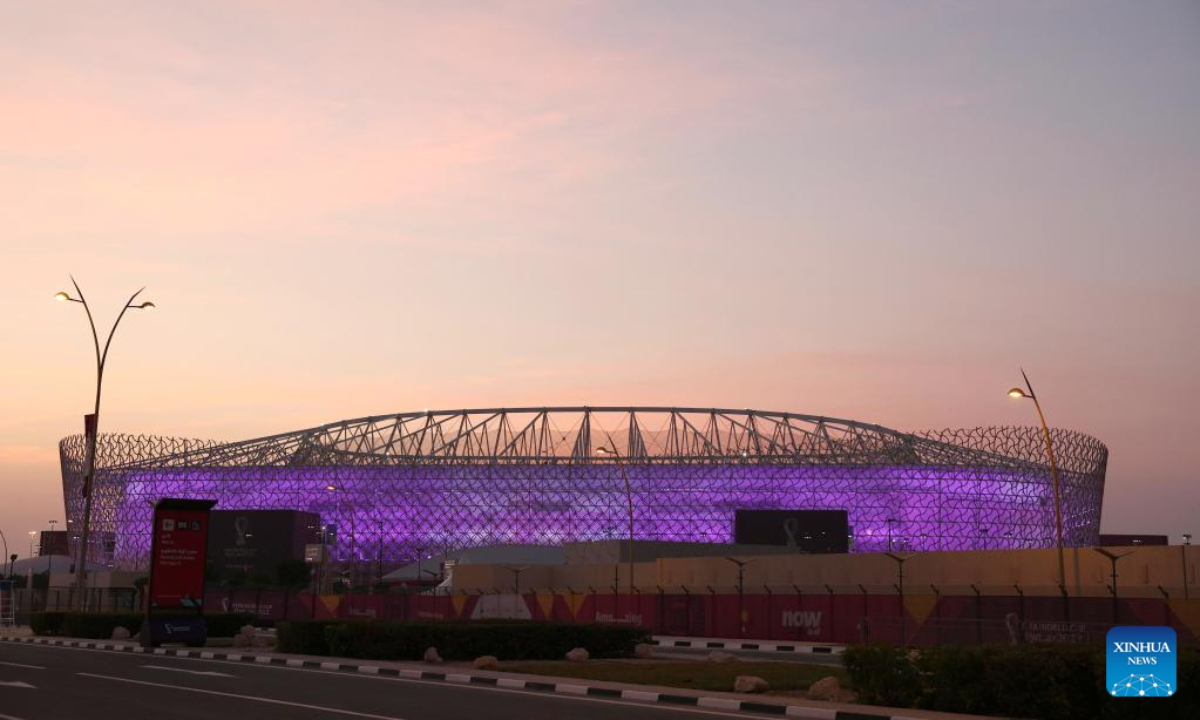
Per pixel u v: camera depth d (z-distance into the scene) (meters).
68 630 53.31
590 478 148.38
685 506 146.12
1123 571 43.38
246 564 119.44
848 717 21.50
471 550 122.12
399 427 161.88
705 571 64.38
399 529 150.75
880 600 49.78
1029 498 141.12
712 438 156.88
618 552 87.88
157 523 43.91
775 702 23.50
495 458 152.12
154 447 150.62
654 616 60.91
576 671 32.75
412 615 66.69
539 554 120.00
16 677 28.36
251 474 152.50
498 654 38.69
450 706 22.17
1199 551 40.88
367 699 23.42
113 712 20.61
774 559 59.91
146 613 43.50
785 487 144.12
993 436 125.12
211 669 32.09
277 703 22.36
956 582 50.53
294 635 40.31
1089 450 140.00
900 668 23.30
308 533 125.25
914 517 140.38
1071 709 20.64
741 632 56.66
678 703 24.64
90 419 53.91
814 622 52.97
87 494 53.56
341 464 153.25
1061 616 42.16
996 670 21.59
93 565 142.12
